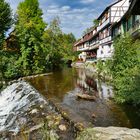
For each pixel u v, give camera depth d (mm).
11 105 16812
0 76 30047
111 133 7285
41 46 38938
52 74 36781
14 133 11430
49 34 57281
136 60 17516
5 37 39344
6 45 39500
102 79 28000
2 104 17891
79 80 28344
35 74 36656
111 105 15109
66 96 18188
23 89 21234
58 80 28578
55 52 55000
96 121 11867
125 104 15164
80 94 18125
